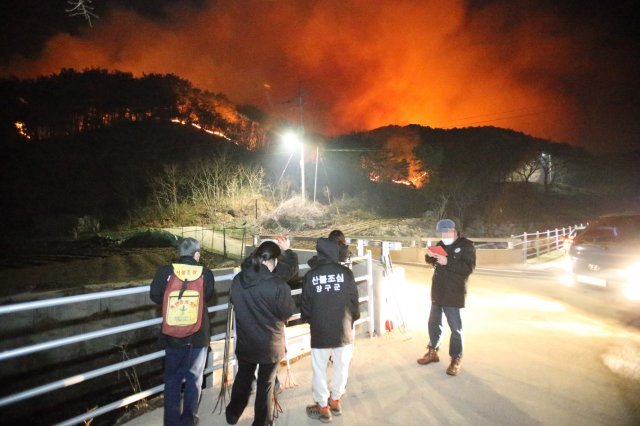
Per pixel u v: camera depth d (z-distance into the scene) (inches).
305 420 157.5
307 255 578.6
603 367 201.2
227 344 170.9
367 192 1801.2
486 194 2182.6
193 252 154.1
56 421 405.7
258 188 1637.6
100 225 1428.4
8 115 2568.9
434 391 176.6
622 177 3080.7
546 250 812.0
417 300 366.9
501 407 161.2
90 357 436.8
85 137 2716.5
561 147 3026.6
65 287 500.7
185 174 1786.4
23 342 410.6
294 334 224.2
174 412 144.5
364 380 190.7
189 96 3479.3
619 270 329.7
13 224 1353.3
